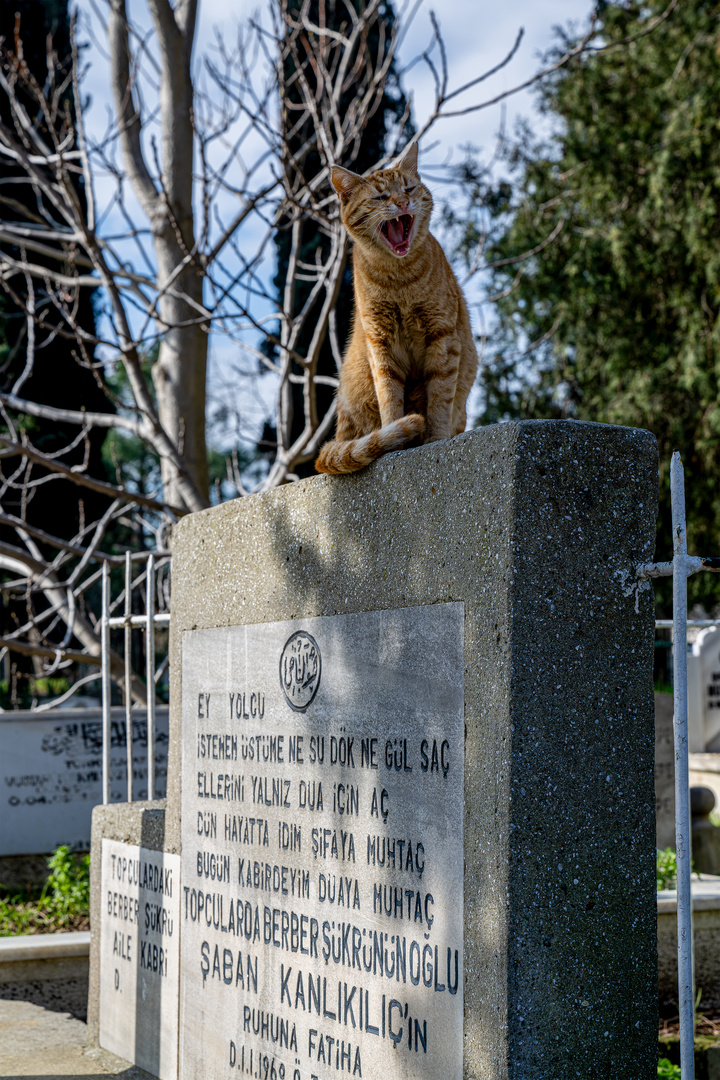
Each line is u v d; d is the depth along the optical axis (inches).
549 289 703.1
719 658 407.5
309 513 135.2
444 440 109.8
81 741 314.2
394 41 306.3
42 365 577.0
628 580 101.2
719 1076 196.1
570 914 95.6
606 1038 95.6
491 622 99.7
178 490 343.3
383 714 116.6
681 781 92.1
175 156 373.4
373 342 152.1
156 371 384.2
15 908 276.5
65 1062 180.5
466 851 101.1
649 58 701.9
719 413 642.8
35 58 561.3
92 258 314.0
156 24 374.3
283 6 311.6
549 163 668.7
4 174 566.3
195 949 158.6
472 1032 98.0
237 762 150.1
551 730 97.0
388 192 150.3
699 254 661.9
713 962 227.6
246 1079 141.3
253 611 148.3
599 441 101.3
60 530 621.3
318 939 126.6
